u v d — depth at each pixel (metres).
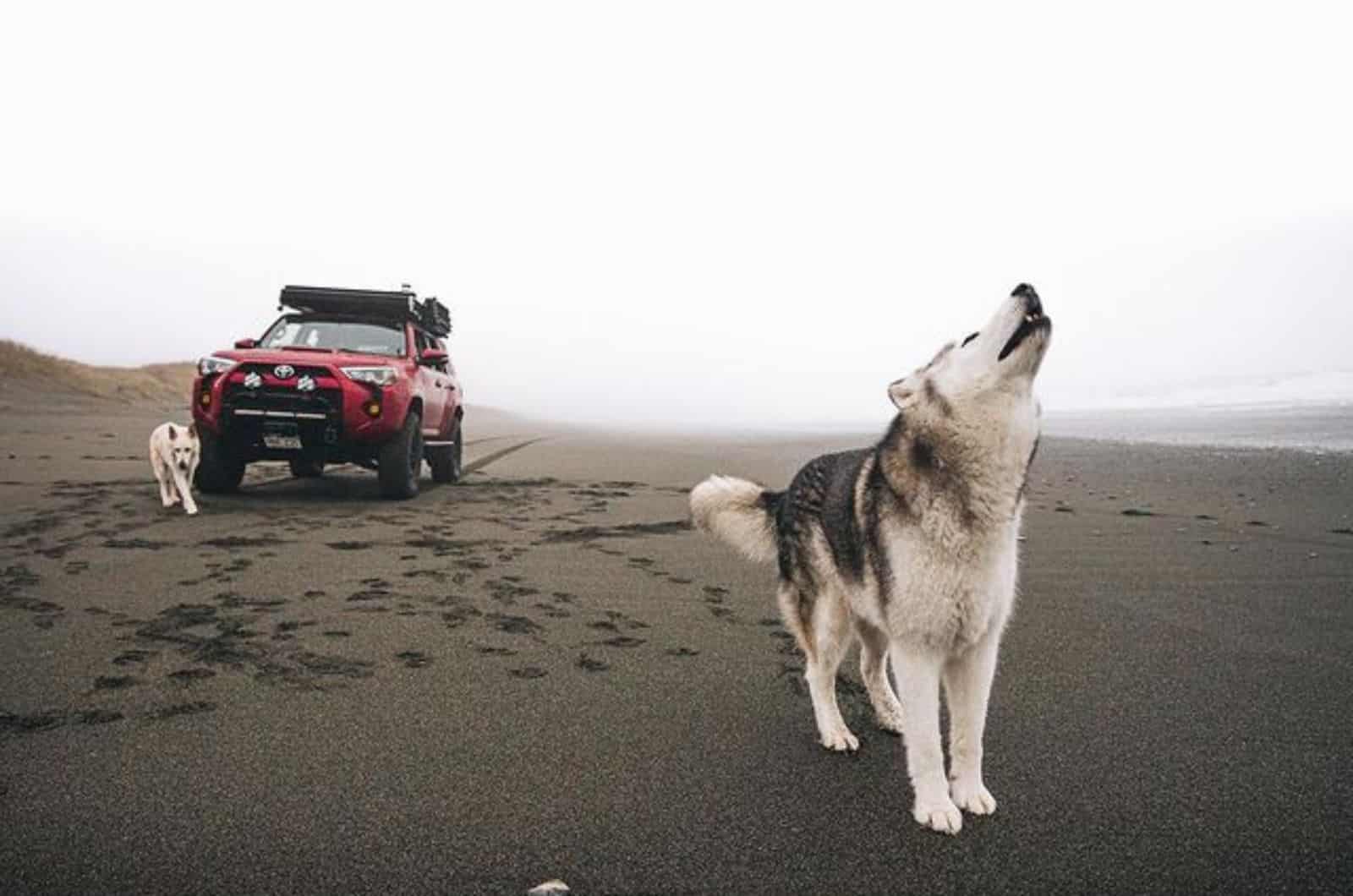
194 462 8.03
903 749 3.34
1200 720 3.53
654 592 5.51
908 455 2.94
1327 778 3.02
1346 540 7.19
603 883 2.33
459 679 3.91
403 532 7.27
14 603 4.86
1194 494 9.94
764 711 3.69
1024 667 4.18
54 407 20.53
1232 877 2.40
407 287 10.34
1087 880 2.39
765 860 2.47
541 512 8.45
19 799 2.71
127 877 2.30
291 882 2.30
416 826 2.61
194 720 3.37
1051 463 13.47
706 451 16.30
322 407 8.28
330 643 4.34
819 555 3.51
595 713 3.57
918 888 2.34
